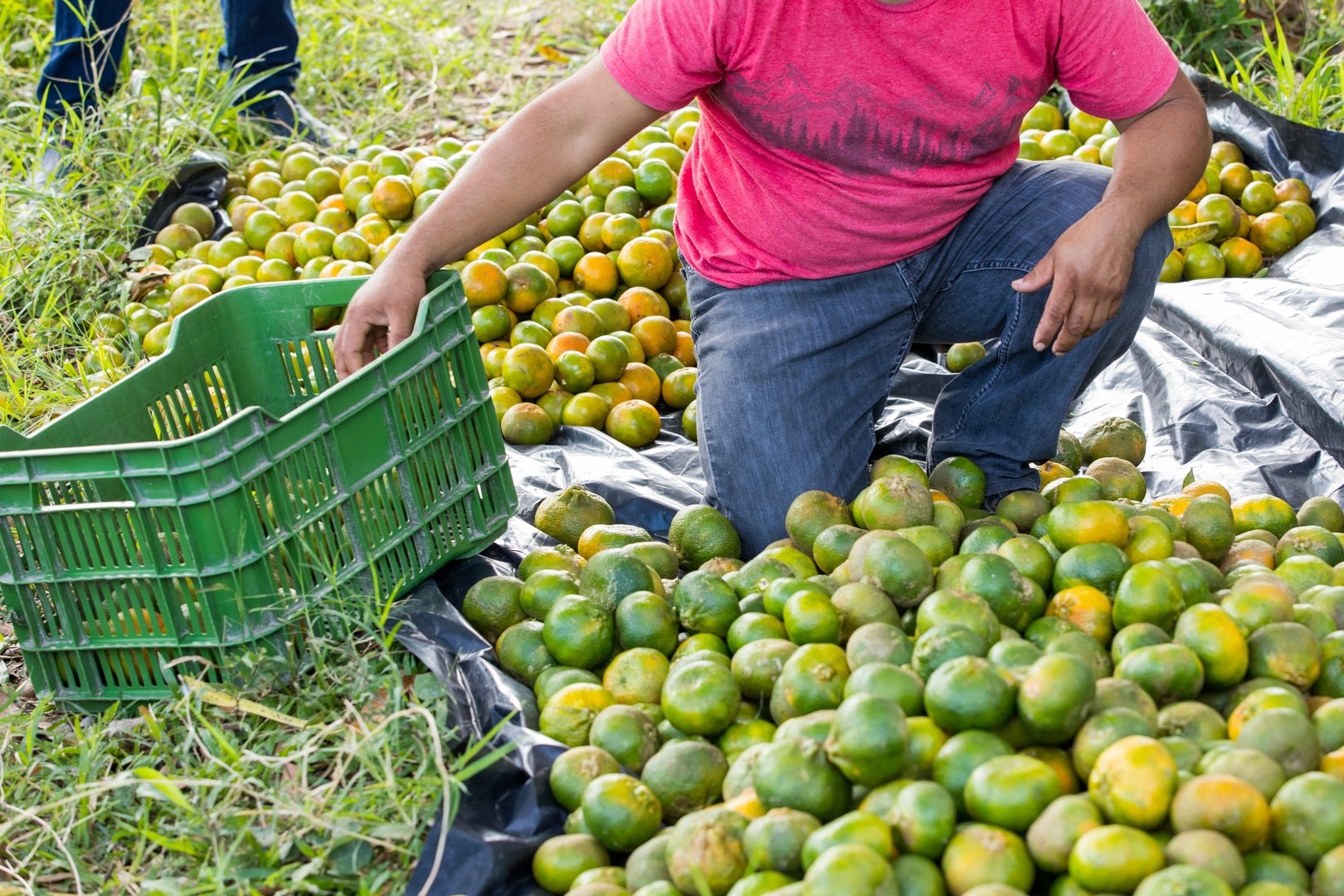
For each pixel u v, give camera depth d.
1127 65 3.62
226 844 2.81
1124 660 2.82
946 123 3.66
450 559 3.72
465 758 2.84
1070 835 2.30
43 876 2.88
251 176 6.73
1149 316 5.56
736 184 3.95
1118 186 3.68
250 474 3.13
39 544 3.20
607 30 9.12
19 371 5.42
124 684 3.36
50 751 3.21
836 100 3.59
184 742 3.10
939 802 2.39
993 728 2.57
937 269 4.04
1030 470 4.05
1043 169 4.02
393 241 5.69
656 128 6.46
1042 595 3.15
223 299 4.15
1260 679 2.84
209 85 7.39
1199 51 7.81
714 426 3.96
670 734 3.01
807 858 2.38
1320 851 2.28
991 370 4.01
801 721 2.71
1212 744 2.54
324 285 4.15
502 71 8.73
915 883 2.32
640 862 2.59
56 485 3.22
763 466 3.90
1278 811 2.33
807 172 3.79
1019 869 2.32
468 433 3.71
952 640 2.76
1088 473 4.14
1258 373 4.77
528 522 4.26
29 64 8.15
